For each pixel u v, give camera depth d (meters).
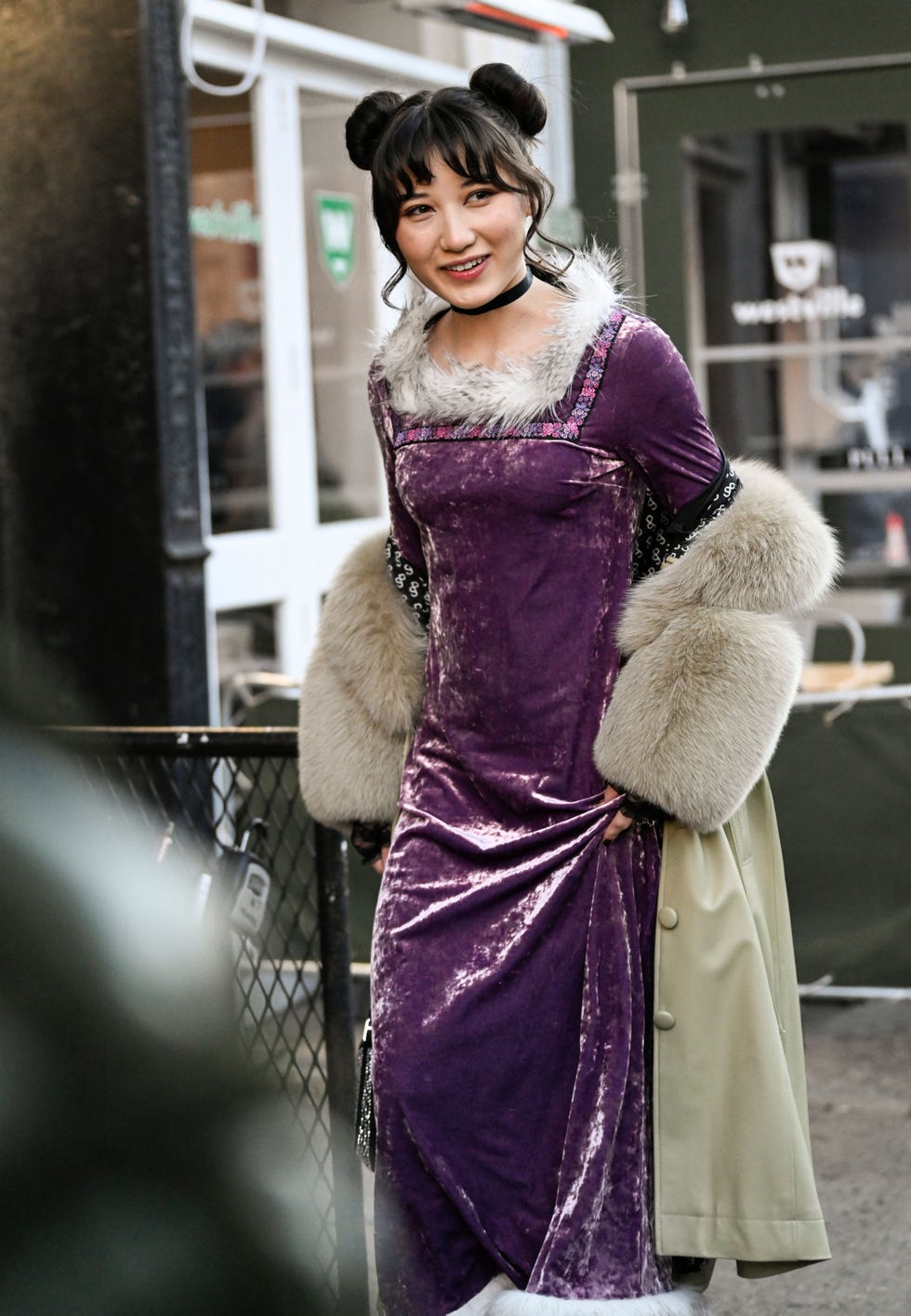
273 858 3.11
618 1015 2.48
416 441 2.52
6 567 3.93
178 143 3.82
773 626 2.48
